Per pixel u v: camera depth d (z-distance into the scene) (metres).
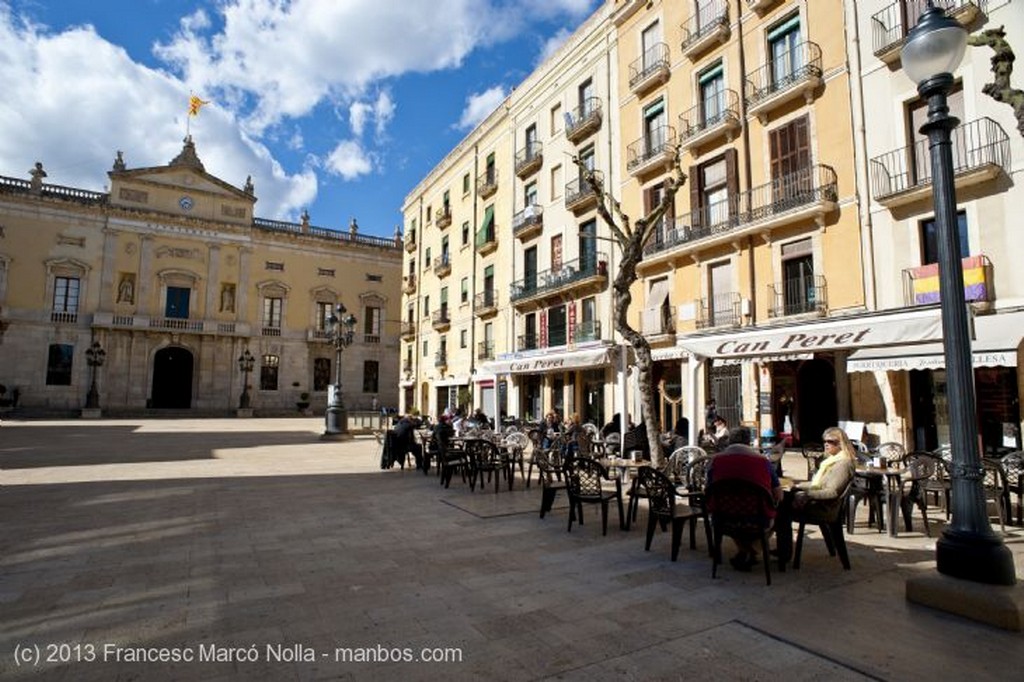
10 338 41.00
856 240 14.44
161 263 46.44
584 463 7.42
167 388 47.91
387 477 12.49
